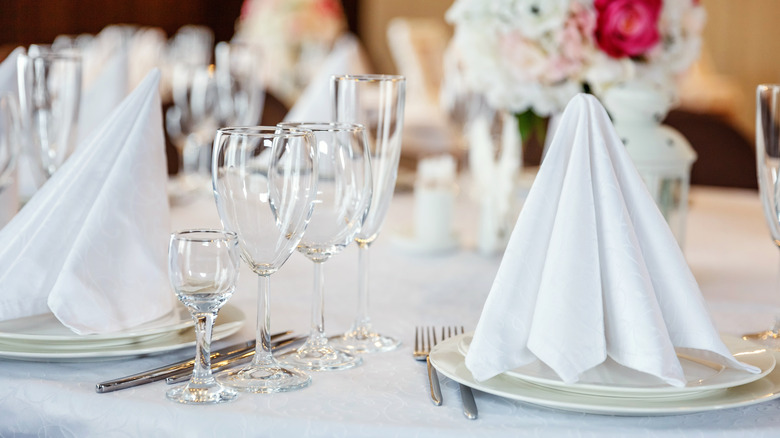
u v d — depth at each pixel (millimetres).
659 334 1036
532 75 1793
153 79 1310
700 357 1149
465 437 972
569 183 1094
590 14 1751
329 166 1187
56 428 1064
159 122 1309
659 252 1104
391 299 1634
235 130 1102
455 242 2070
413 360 1247
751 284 1778
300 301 1593
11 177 1534
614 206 1092
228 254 1034
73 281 1154
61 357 1141
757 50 9844
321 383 1133
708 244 2160
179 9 9398
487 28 1811
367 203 1221
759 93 1354
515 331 1064
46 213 1249
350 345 1297
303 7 5449
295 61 5520
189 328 1284
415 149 4906
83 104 2348
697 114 3242
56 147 1745
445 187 2055
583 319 1045
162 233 1262
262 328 1167
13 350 1148
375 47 11016
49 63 1712
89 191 1251
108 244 1200
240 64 2574
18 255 1217
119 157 1250
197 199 2490
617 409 988
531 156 2893
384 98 1311
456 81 2992
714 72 10000
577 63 1774
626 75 1773
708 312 1092
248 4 5676
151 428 1018
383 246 2129
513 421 1010
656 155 1683
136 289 1212
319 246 1229
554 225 1089
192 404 1031
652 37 1763
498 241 2031
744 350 1193
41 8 8141
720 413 1048
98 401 1047
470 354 1060
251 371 1137
